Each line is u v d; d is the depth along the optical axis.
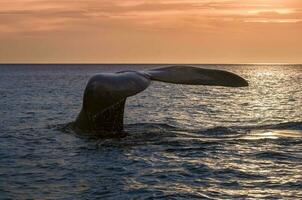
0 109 40.69
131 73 18.73
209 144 20.05
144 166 16.73
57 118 33.28
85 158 17.84
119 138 20.77
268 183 14.98
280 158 17.98
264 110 43.38
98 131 20.81
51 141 21.34
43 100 53.09
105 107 18.02
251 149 19.28
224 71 19.70
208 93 76.56
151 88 95.69
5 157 18.70
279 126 24.09
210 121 32.78
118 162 17.20
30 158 18.39
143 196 13.64
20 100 52.69
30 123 29.59
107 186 14.57
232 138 21.34
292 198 13.51
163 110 42.53
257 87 94.38
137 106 47.34
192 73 19.44
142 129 23.05
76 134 21.59
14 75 181.75
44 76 167.38
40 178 15.54
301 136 21.59
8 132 25.05
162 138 21.00
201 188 14.43
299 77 156.62
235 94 73.12
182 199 13.42
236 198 13.54
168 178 15.45
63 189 14.30
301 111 42.31
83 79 135.62
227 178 15.54
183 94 73.12
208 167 16.70
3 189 14.39
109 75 18.61
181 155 18.25
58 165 17.09
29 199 13.45
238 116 37.03
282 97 64.56
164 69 19.58
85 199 13.37
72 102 50.31
